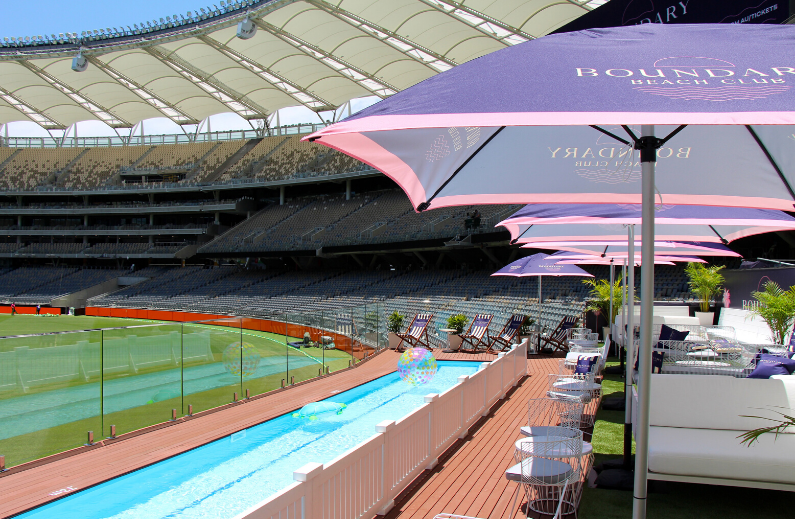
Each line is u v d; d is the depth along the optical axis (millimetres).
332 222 44281
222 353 13141
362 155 3969
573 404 7242
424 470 6855
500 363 11109
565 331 17531
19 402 9484
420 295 30594
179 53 37594
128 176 57312
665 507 5414
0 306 48562
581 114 2291
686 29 3404
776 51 2883
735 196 4719
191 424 9875
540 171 4828
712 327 13320
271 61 37219
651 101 2348
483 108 2434
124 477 7461
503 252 34312
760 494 5754
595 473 6344
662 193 4797
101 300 46344
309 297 35719
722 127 4172
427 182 4453
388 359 17859
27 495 6672
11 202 58250
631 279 6668
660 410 6270
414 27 28672
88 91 45969
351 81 38906
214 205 52188
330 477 4453
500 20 25609
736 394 6082
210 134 60000
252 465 8039
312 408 10680
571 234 8508
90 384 11070
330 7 28422
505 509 5551
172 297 44094
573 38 3336
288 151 53594
